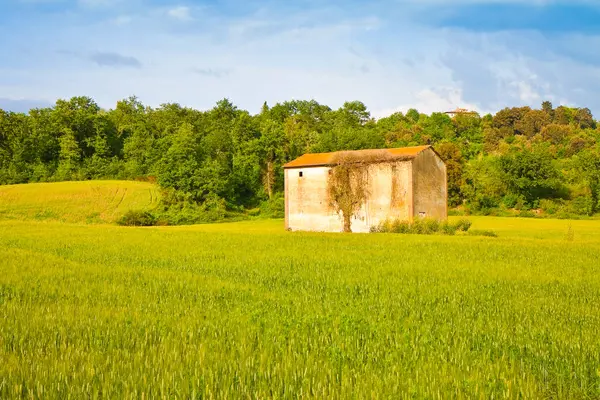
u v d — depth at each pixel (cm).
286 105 17950
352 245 3441
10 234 4234
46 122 12494
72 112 12912
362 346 952
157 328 1059
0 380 716
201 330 1054
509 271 2208
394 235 4338
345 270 2228
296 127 13738
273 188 11644
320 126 15350
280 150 11819
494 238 4047
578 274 2138
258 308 1325
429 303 1462
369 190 5541
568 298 1588
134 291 1603
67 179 11162
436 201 5634
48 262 2345
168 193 9556
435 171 5644
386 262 2517
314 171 5897
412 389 698
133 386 701
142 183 10781
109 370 775
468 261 2577
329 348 894
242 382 725
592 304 1483
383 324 1126
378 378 755
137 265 2427
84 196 9425
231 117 16275
